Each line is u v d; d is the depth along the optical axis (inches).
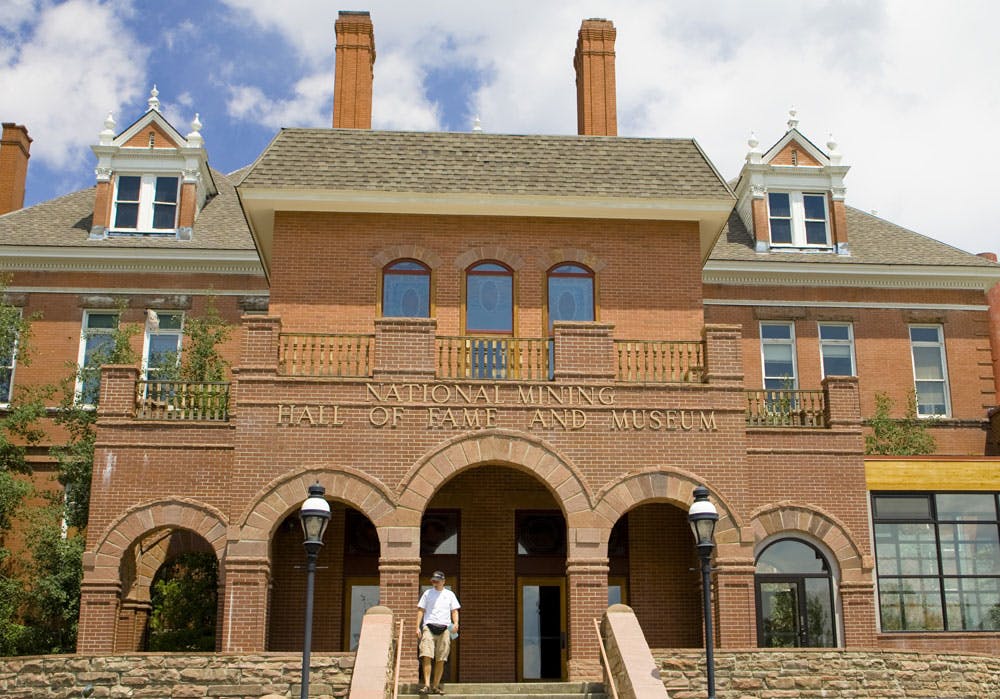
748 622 742.5
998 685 689.0
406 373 756.6
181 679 629.6
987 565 840.9
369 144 896.3
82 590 746.2
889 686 673.0
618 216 876.0
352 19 1196.5
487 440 746.8
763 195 1266.0
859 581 799.7
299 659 631.8
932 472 847.1
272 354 756.0
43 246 1141.1
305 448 738.8
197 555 951.6
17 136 1343.5
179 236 1189.1
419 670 698.2
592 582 729.0
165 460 770.8
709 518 609.3
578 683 666.8
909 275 1222.9
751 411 866.8
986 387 1216.8
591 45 1216.8
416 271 867.4
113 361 1016.9
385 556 722.2
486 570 826.8
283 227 863.1
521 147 912.3
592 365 770.2
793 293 1219.9
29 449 1086.4
